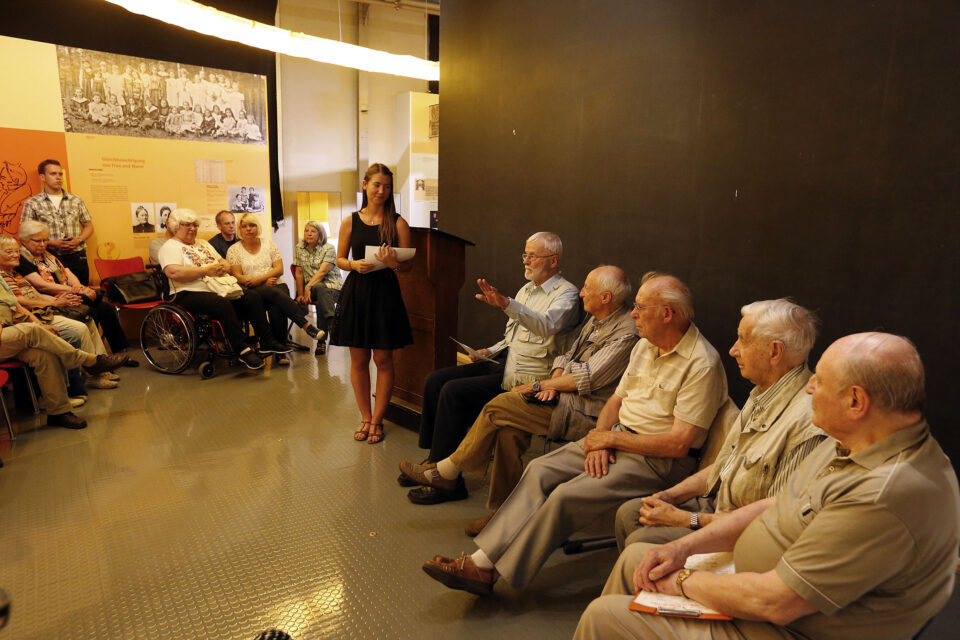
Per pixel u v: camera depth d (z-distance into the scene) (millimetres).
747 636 1355
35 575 2463
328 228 8625
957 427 2553
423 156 9031
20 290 4406
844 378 1250
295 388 4891
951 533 1178
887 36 2633
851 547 1186
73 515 2936
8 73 5406
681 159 3514
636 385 2379
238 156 6840
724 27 3225
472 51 4930
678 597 1485
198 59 6758
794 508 1370
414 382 4121
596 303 2727
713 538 1623
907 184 2625
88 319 4918
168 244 5152
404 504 3084
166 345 5395
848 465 1279
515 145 4641
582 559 2631
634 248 3852
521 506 2227
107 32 6133
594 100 3990
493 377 3229
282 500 3105
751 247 3229
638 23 3664
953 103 2469
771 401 1754
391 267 3525
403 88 9102
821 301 2961
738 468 1815
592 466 2229
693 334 2205
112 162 6047
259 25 4102
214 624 2191
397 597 2354
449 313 3938
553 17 4207
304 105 8422
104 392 4750
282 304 5746
